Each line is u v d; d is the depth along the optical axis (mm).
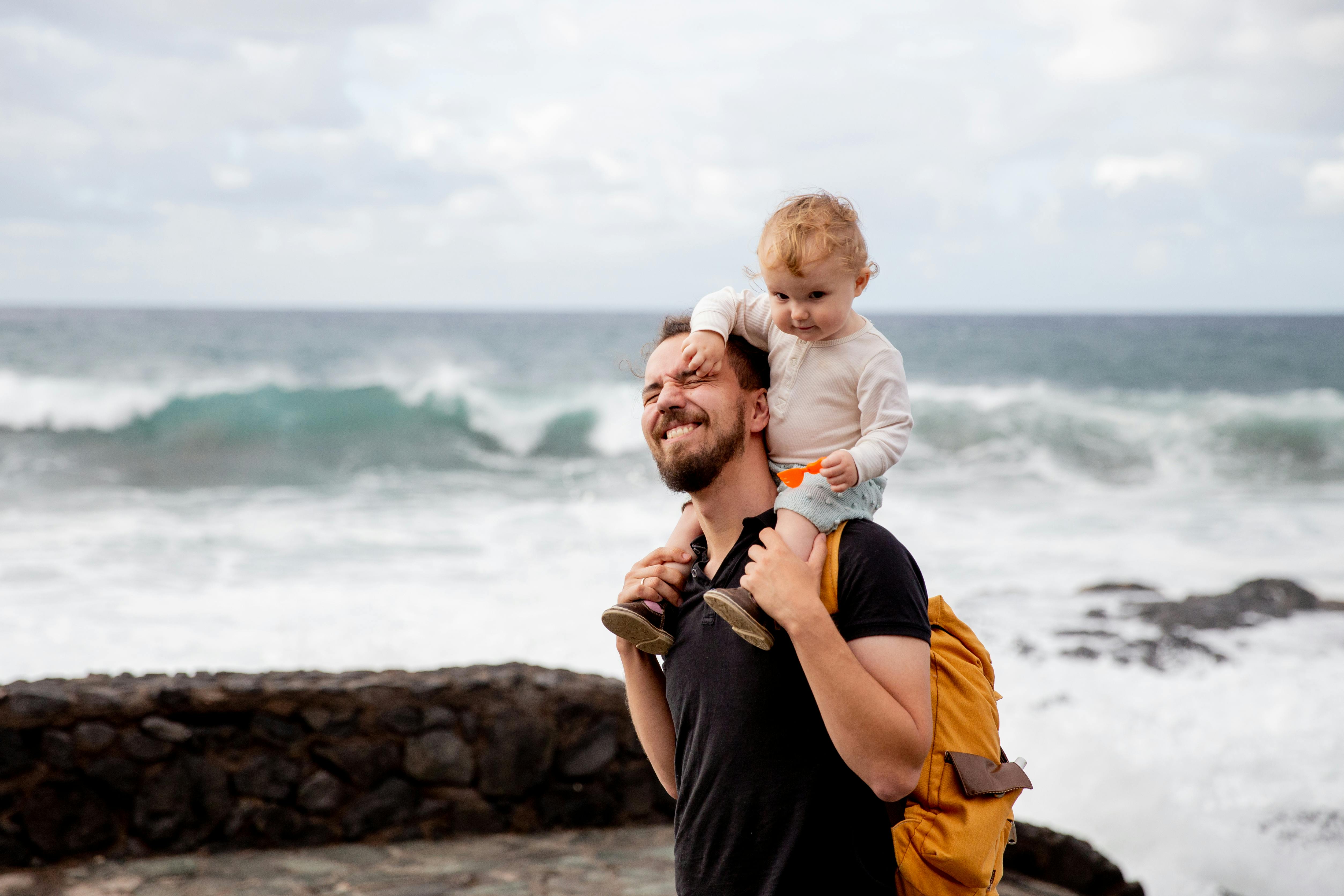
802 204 1994
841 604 1819
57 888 4270
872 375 2008
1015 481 18750
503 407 21625
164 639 8500
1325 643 8977
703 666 1943
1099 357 45750
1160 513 15672
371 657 8352
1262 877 5656
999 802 1856
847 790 1819
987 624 9602
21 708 4465
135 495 15805
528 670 5195
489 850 4793
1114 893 4945
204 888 4297
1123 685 8039
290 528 12977
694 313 2084
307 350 41250
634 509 14953
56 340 41406
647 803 5172
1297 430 21906
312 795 4777
